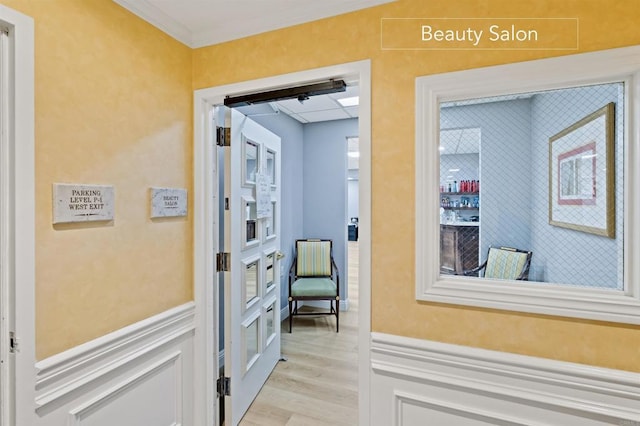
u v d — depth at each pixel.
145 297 1.43
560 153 1.23
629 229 1.07
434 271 1.27
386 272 1.33
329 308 3.91
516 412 1.16
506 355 1.17
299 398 2.14
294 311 3.63
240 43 1.58
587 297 1.08
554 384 1.11
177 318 1.58
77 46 1.15
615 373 1.05
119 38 1.31
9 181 0.98
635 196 1.05
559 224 1.24
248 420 1.92
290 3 1.40
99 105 1.23
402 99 1.30
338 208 3.89
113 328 1.29
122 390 1.32
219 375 2.00
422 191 1.26
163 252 1.52
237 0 1.38
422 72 1.27
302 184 3.99
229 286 1.83
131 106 1.36
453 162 1.34
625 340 1.05
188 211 1.67
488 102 1.31
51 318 1.08
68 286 1.13
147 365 1.43
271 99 1.58
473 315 1.21
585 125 1.19
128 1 1.33
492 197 1.31
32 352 1.02
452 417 1.24
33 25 1.02
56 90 1.09
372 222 1.34
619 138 1.13
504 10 1.18
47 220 1.06
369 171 1.34
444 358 1.24
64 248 1.12
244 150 2.00
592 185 1.18
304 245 3.67
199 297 1.69
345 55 1.38
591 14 1.07
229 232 1.82
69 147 1.13
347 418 1.94
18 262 0.98
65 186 1.11
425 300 1.27
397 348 1.30
